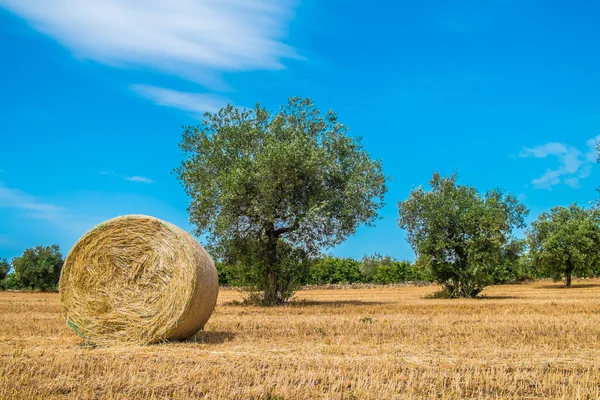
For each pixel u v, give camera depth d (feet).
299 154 80.12
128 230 40.65
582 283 192.65
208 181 85.61
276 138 87.35
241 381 26.37
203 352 33.86
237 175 80.18
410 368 29.40
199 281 39.96
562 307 70.33
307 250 87.35
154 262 40.04
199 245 42.88
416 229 106.63
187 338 41.24
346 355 33.12
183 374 27.45
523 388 25.80
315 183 82.94
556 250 168.04
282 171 79.66
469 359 31.68
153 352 33.91
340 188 86.94
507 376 27.71
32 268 176.24
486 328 46.26
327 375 27.25
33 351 34.42
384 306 75.82
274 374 27.53
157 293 39.65
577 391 24.41
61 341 40.06
